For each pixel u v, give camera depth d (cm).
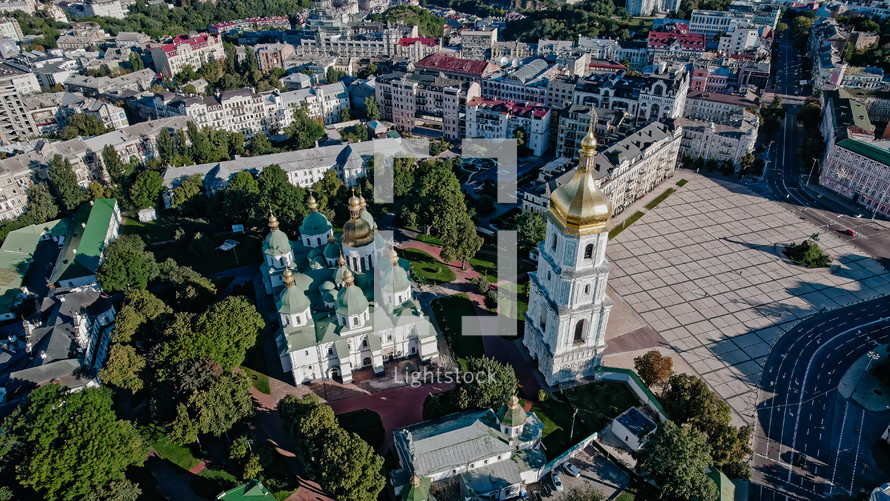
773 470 11594
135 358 12838
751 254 19000
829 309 16288
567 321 12156
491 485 10538
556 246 11781
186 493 11075
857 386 13688
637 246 19500
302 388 13575
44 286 17638
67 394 11462
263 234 19312
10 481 10962
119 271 16038
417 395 13325
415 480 9881
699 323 15762
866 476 11506
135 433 11312
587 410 12669
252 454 11150
